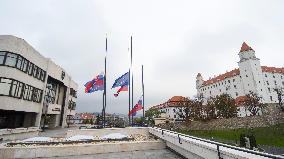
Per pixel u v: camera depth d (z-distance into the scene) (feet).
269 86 290.97
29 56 92.32
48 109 120.88
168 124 199.52
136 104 93.09
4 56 77.82
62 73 142.20
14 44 81.00
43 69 110.22
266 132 118.32
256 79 283.59
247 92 288.71
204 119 177.88
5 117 88.99
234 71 330.95
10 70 78.13
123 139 54.85
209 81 376.07
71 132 68.95
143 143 51.11
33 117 104.22
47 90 128.67
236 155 20.71
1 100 74.13
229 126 147.33
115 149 48.37
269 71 301.63
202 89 386.73
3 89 75.31
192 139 33.68
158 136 57.77
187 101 238.48
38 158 42.32
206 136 138.31
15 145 46.34
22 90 86.28
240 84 304.50
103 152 47.16
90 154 45.75
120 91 80.59
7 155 41.47
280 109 172.86
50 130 122.01
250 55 296.71
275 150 70.85
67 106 158.61
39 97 105.60
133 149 49.88
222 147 24.40
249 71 289.12
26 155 42.27
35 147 43.06
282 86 301.63
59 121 151.64
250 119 139.64
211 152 26.05
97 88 83.92
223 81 333.83
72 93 179.11
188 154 37.11
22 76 86.07
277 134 110.11
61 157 42.83
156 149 50.93
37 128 91.45
